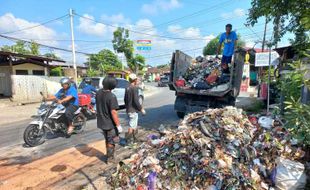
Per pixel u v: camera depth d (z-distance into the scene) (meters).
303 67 3.51
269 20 5.82
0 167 4.66
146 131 7.03
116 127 4.66
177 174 3.55
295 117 3.20
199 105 7.86
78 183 3.94
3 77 18.55
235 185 3.15
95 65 43.19
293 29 5.68
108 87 4.56
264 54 8.20
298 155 3.58
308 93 4.67
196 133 3.99
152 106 12.90
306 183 3.15
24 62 19.34
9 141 6.52
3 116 10.81
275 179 3.22
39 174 4.30
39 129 5.88
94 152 5.43
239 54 7.43
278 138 3.96
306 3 4.82
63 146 5.88
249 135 4.06
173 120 8.58
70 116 6.43
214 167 3.37
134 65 41.03
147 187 3.44
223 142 3.76
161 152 4.05
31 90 17.05
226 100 7.48
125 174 3.84
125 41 39.56
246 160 3.57
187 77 9.17
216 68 8.75
